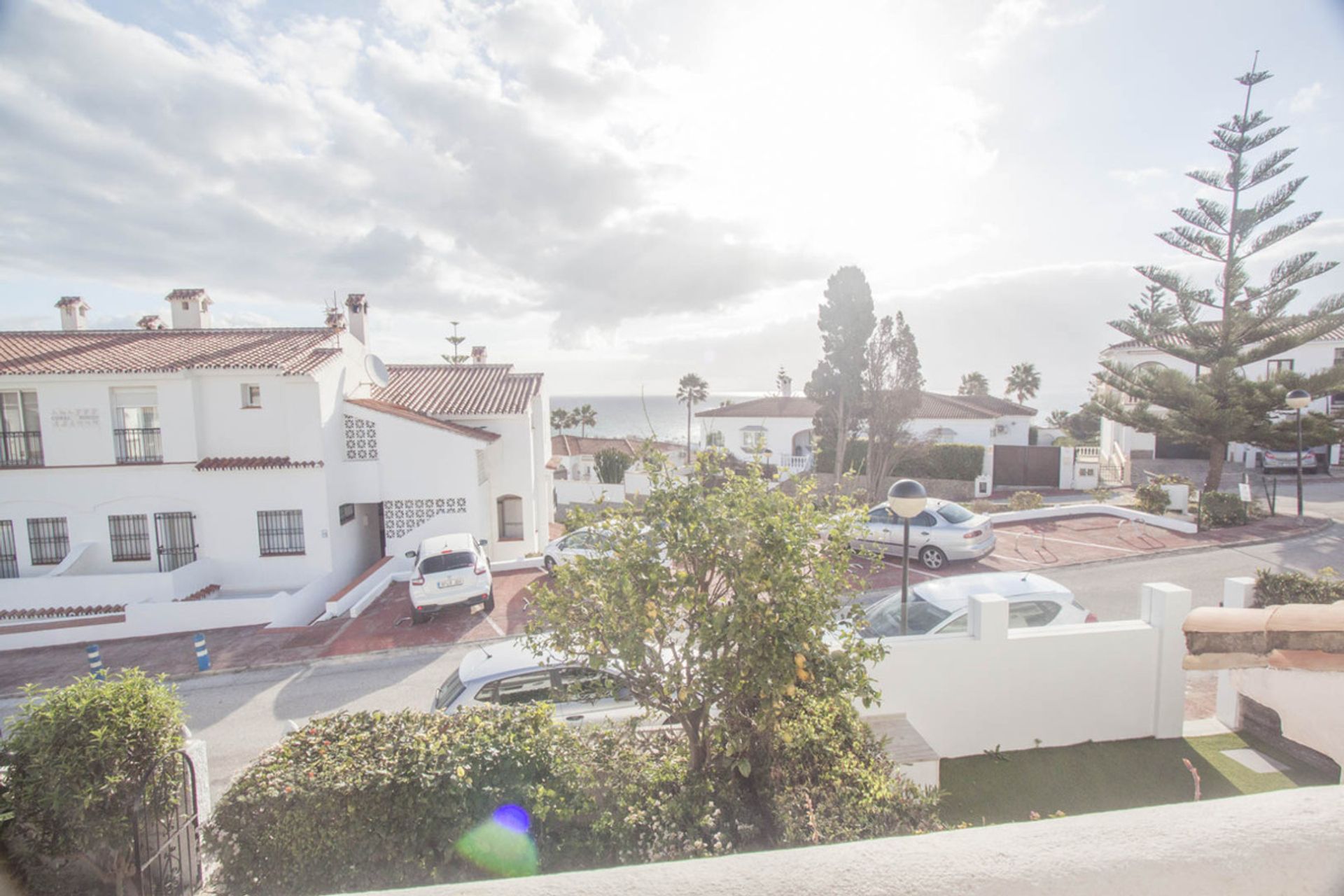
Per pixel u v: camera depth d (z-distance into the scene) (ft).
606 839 14.62
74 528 63.26
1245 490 70.28
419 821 15.14
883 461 87.45
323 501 63.98
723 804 14.97
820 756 16.24
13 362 62.95
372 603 58.54
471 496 68.59
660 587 15.69
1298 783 21.49
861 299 90.63
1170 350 75.15
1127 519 67.31
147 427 64.75
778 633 14.56
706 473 16.90
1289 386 67.56
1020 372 207.82
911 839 3.98
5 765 16.06
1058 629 24.68
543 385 88.94
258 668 45.78
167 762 17.02
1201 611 15.79
